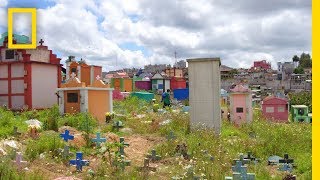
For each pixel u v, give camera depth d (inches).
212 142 580.7
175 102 1445.6
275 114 1039.0
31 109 904.9
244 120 865.5
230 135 695.1
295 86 2706.7
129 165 439.2
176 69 2746.1
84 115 686.5
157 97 1670.8
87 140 546.6
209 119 714.8
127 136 645.3
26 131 573.3
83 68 1190.3
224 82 2807.6
